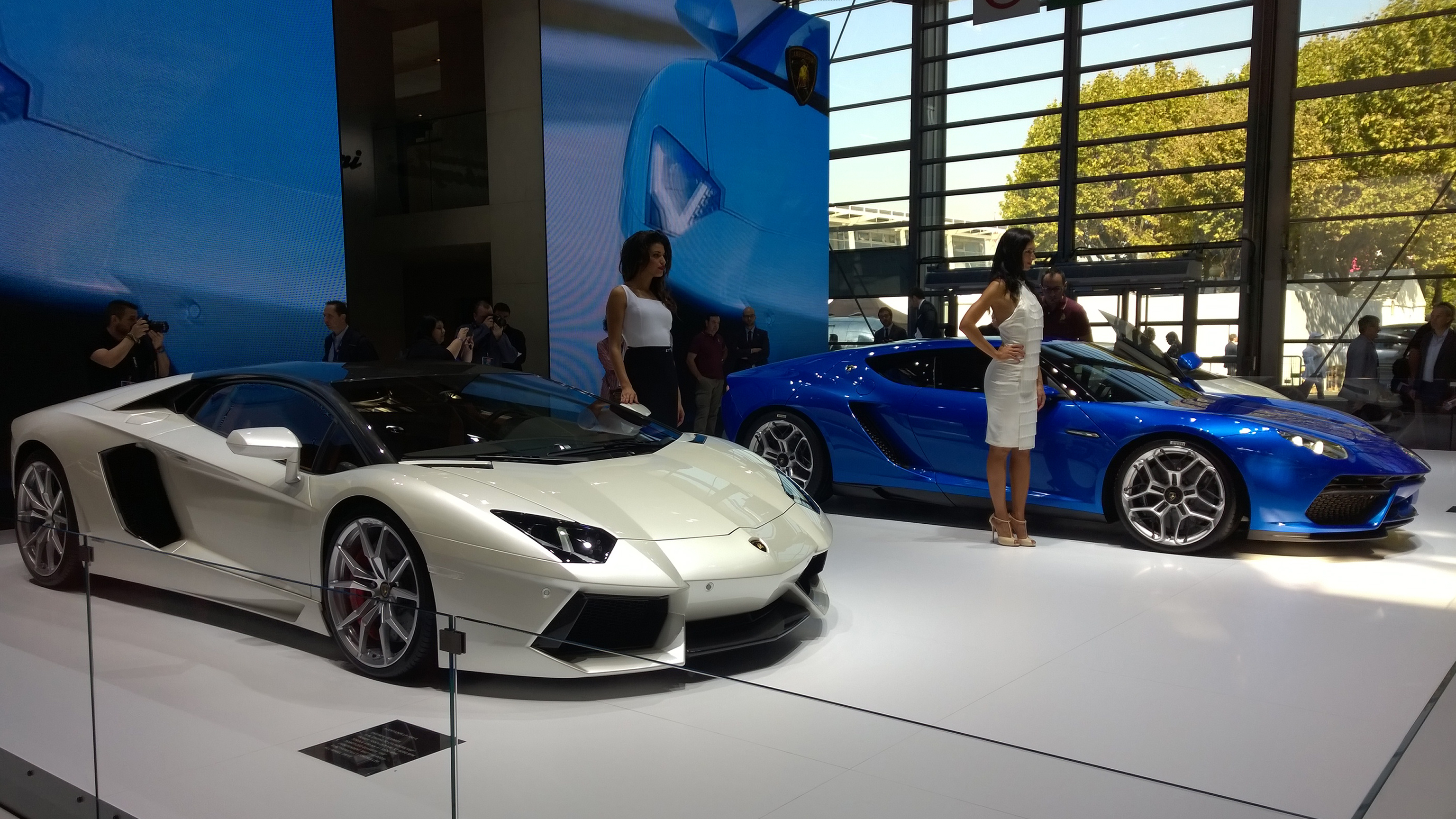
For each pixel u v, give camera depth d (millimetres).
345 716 1342
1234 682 2512
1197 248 13289
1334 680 2531
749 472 3039
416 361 3348
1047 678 2541
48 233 5102
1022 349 4051
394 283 10406
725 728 1063
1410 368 7859
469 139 9227
